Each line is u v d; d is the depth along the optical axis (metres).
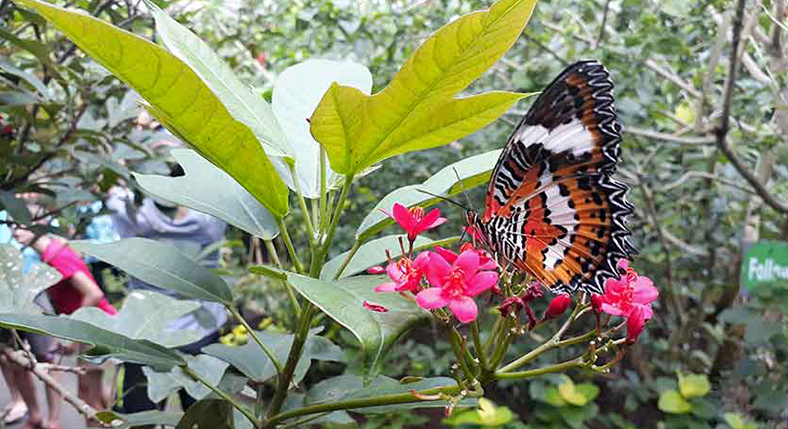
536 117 0.17
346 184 0.17
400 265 0.16
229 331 0.73
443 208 0.57
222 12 0.58
